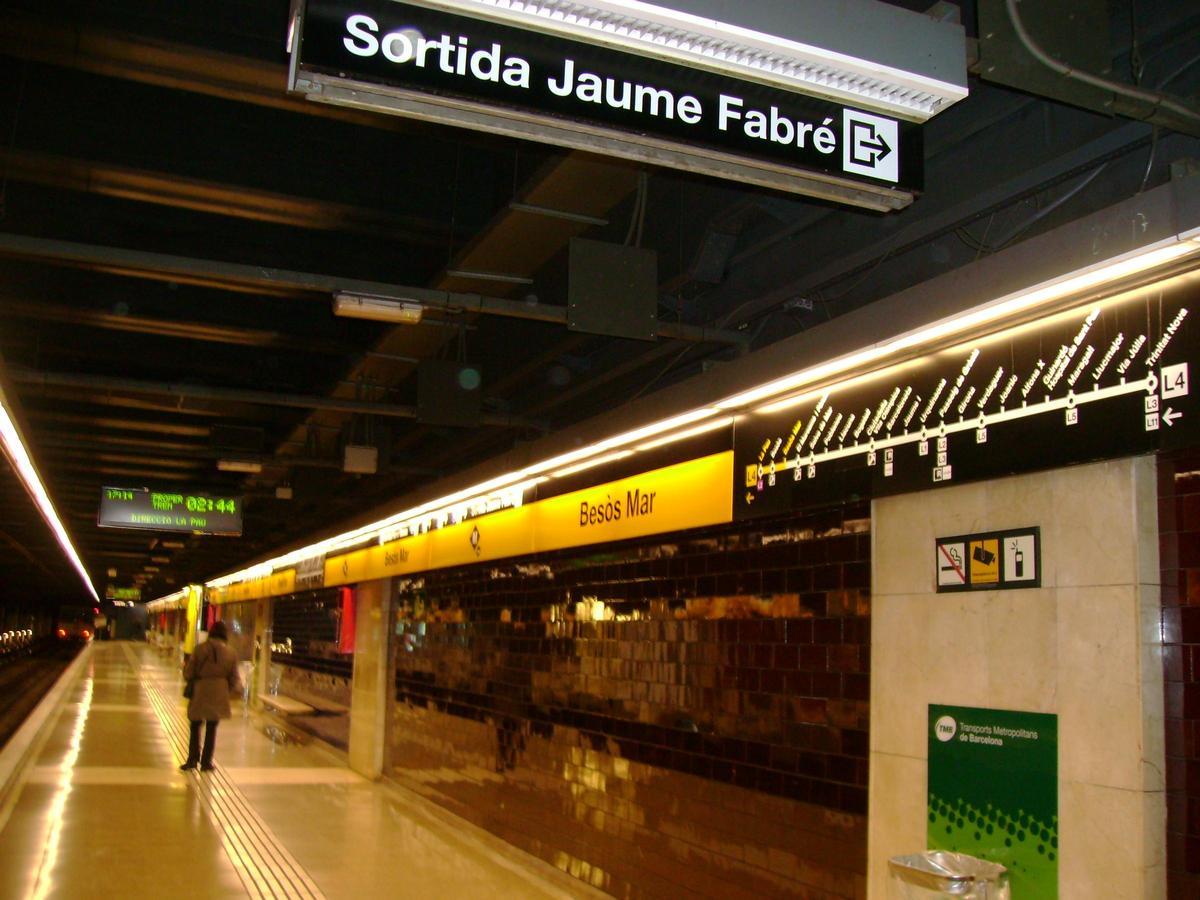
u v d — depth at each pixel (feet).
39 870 21.75
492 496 28.86
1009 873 12.33
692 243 20.88
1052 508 12.34
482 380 31.89
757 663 17.38
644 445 21.16
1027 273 11.50
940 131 16.85
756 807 16.99
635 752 20.63
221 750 44.57
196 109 21.83
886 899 14.05
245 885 21.48
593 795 22.06
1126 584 11.41
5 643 149.89
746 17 8.44
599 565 22.86
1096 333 11.68
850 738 15.14
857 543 15.40
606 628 22.30
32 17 15.97
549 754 24.25
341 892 21.40
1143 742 11.03
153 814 28.71
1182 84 13.58
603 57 8.72
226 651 38.55
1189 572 11.02
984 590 13.12
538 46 8.54
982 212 16.76
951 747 13.32
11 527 66.85
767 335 23.45
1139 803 10.96
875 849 14.37
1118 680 11.37
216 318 30.25
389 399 37.29
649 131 8.79
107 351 35.17
